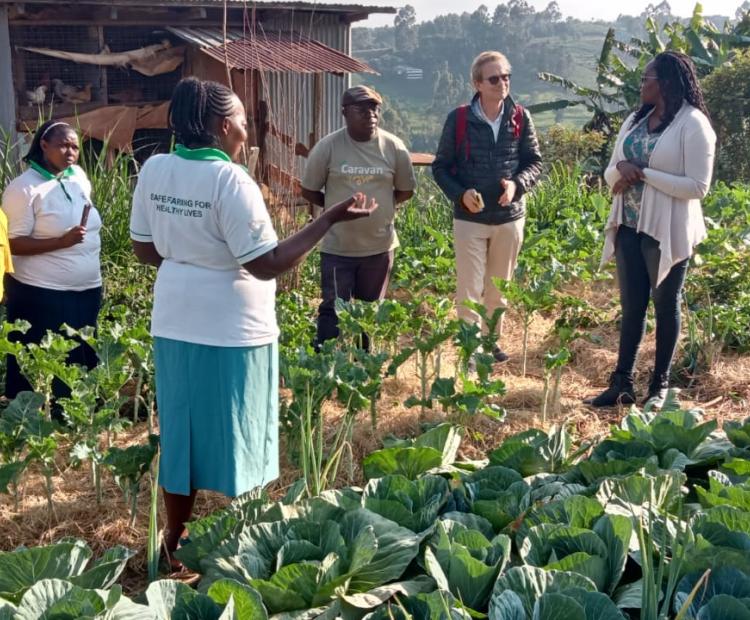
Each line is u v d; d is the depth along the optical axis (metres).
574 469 3.70
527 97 150.50
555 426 4.11
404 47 178.25
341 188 5.60
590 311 7.04
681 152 4.90
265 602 2.73
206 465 3.36
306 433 4.03
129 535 3.80
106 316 5.85
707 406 5.47
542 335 6.82
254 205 3.15
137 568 3.60
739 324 6.38
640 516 3.05
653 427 3.96
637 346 5.38
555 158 18.23
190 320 3.25
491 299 6.18
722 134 17.20
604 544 2.91
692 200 5.08
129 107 12.61
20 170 7.43
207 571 2.84
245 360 3.29
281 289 7.57
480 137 5.71
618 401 5.41
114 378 4.32
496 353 6.25
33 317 4.98
